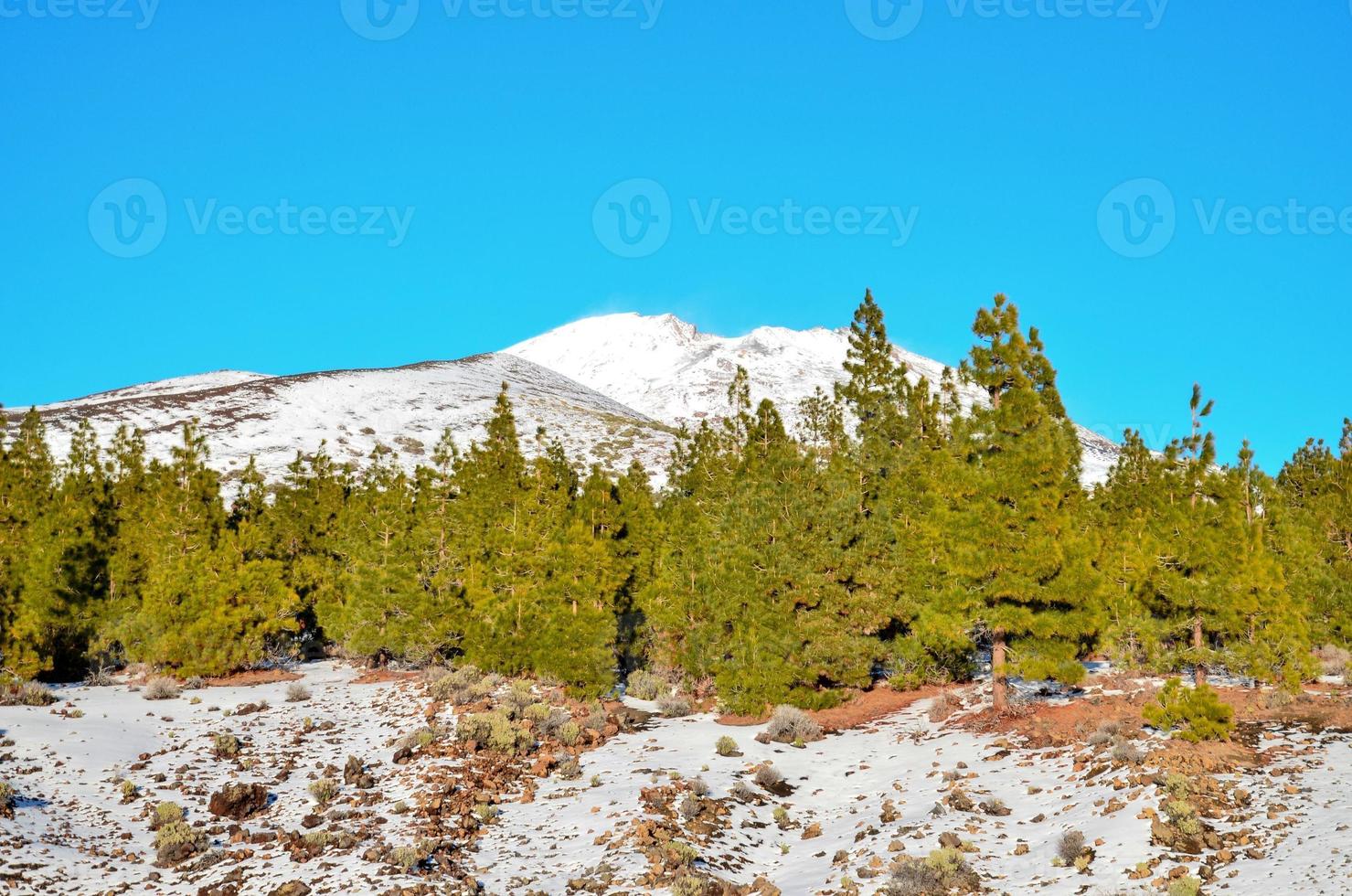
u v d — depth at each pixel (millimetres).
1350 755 25359
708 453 56812
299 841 23969
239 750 33594
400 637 47375
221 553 48562
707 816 26172
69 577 47688
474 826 25797
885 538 41406
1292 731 28391
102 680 46375
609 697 43500
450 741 33375
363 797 28172
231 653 47375
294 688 42156
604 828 25266
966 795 26438
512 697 38812
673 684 46188
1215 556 31672
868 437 47688
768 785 29688
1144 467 53844
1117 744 26625
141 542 53406
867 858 22594
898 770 30438
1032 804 25281
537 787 29609
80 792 28141
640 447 135625
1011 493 33656
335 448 122375
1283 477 60281
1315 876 17469
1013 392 34750
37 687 40031
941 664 41656
